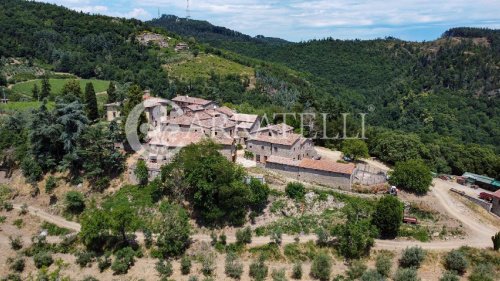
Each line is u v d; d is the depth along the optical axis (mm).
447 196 102562
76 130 112625
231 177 93250
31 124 113625
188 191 99938
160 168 103250
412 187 99562
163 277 80312
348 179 98438
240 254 86688
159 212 98000
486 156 137125
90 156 108312
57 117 113250
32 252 91500
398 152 125375
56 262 88312
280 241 88375
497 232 89188
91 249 91250
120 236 92625
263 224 93562
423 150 130250
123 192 104062
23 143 120000
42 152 114688
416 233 88562
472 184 117062
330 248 86250
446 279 74438
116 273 83250
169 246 86562
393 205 87438
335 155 131500
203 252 87688
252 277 80188
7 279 83875
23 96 191750
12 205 107312
